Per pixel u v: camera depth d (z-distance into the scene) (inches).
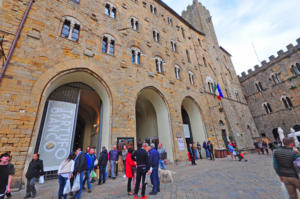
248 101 1355.8
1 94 269.7
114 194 220.8
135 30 600.7
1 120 259.4
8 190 190.4
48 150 334.3
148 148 306.8
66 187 186.5
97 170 344.5
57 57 358.9
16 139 264.4
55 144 348.8
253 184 229.9
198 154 673.6
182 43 853.2
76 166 210.1
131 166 225.0
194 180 277.9
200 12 1219.9
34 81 310.7
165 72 641.0
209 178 285.7
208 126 714.8
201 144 686.5
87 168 237.1
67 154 360.5
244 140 854.5
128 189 218.1
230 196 186.9
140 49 582.2
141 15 671.1
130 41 557.3
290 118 1051.9
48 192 237.1
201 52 973.2
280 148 144.5
